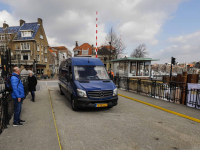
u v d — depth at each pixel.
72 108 5.77
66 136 3.45
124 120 4.64
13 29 34.16
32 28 33.94
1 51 27.25
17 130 3.72
